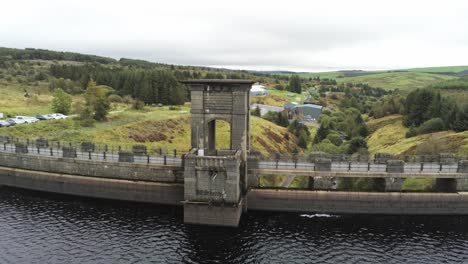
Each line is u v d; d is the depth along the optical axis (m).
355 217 49.88
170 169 53.47
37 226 45.41
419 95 116.94
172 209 51.66
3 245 40.22
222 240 42.44
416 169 51.56
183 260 37.97
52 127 82.88
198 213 45.22
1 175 60.91
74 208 51.75
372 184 56.09
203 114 48.25
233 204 44.50
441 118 104.25
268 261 38.12
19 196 56.31
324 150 87.25
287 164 52.38
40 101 126.00
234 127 48.09
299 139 117.94
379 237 44.00
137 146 58.38
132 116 99.81
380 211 50.91
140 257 38.41
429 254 40.19
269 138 106.44
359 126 123.12
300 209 51.31
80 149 64.44
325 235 44.25
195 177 44.78
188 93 156.50
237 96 47.16
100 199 55.53
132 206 52.75
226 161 43.69
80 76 181.38
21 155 60.16
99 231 44.31
